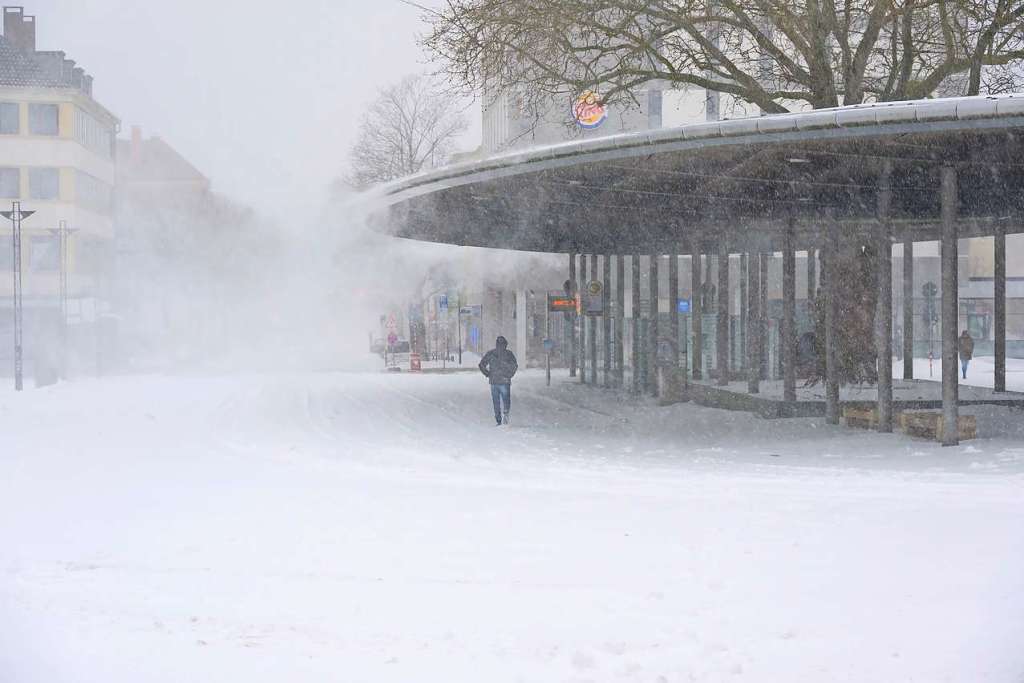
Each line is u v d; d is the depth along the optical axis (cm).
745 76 2595
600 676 526
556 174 2044
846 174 1989
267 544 942
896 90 2600
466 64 2630
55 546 938
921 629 611
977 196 2333
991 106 1419
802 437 1964
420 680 519
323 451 1820
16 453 1767
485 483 1390
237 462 1653
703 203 2441
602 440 2009
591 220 2816
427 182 2312
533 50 2594
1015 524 970
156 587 762
